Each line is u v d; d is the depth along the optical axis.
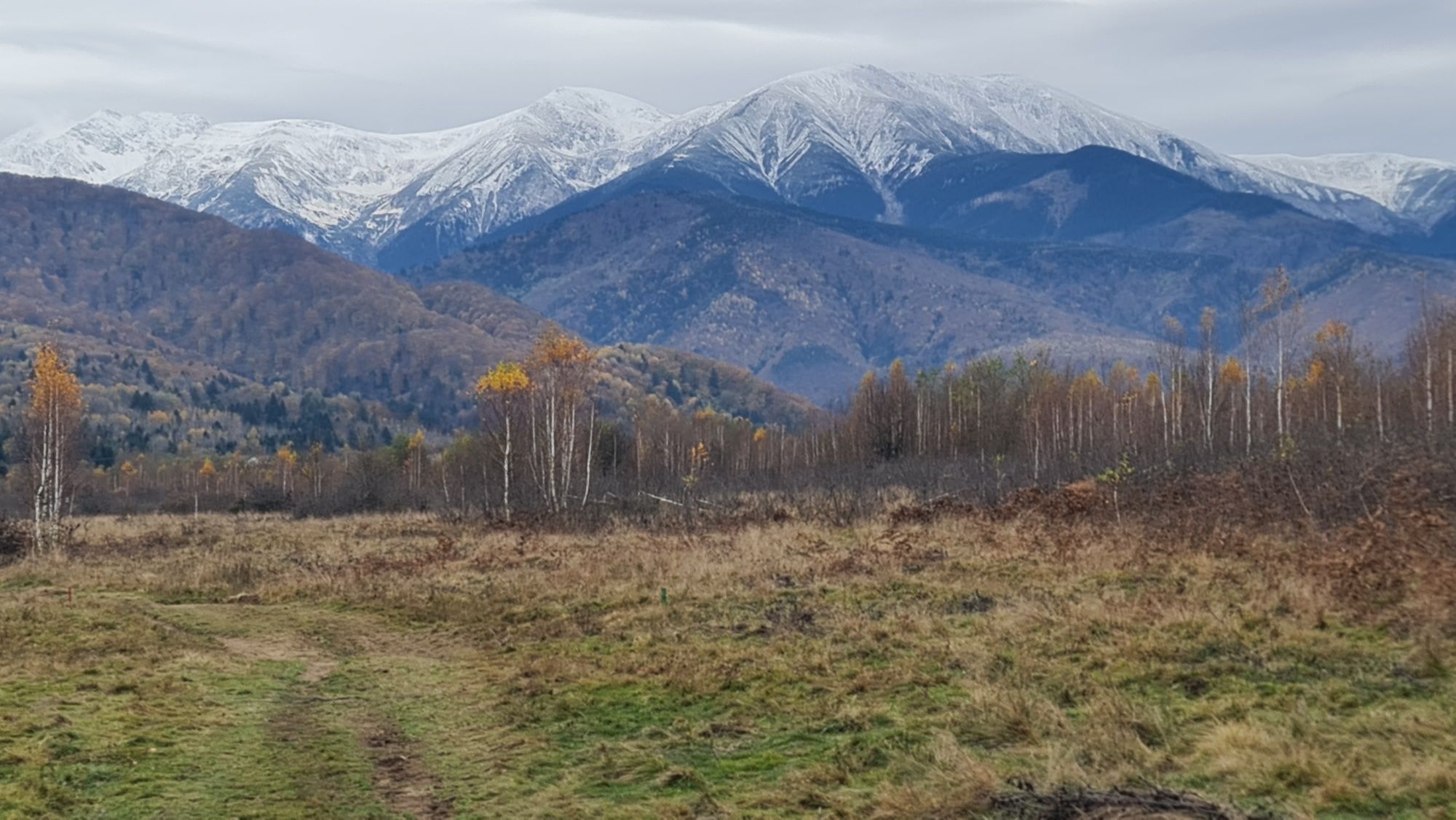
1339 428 40.88
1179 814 8.46
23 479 57.72
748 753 11.49
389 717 13.98
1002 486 40.41
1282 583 16.39
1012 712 11.42
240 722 13.52
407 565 29.70
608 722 13.02
